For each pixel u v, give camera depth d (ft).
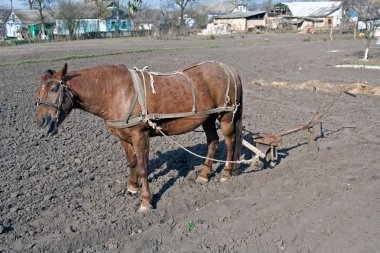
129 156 20.98
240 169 25.58
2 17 241.96
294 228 18.56
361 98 48.52
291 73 71.46
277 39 176.65
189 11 280.51
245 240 17.74
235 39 181.27
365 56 91.76
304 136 32.81
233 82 21.79
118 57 94.53
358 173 24.81
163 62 84.53
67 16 210.18
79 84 17.98
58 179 24.14
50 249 17.07
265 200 21.35
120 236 18.37
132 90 18.69
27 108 43.04
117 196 21.89
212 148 23.25
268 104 45.62
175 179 23.99
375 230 18.17
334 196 21.70
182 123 20.18
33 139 32.07
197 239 17.81
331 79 62.85
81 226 18.51
